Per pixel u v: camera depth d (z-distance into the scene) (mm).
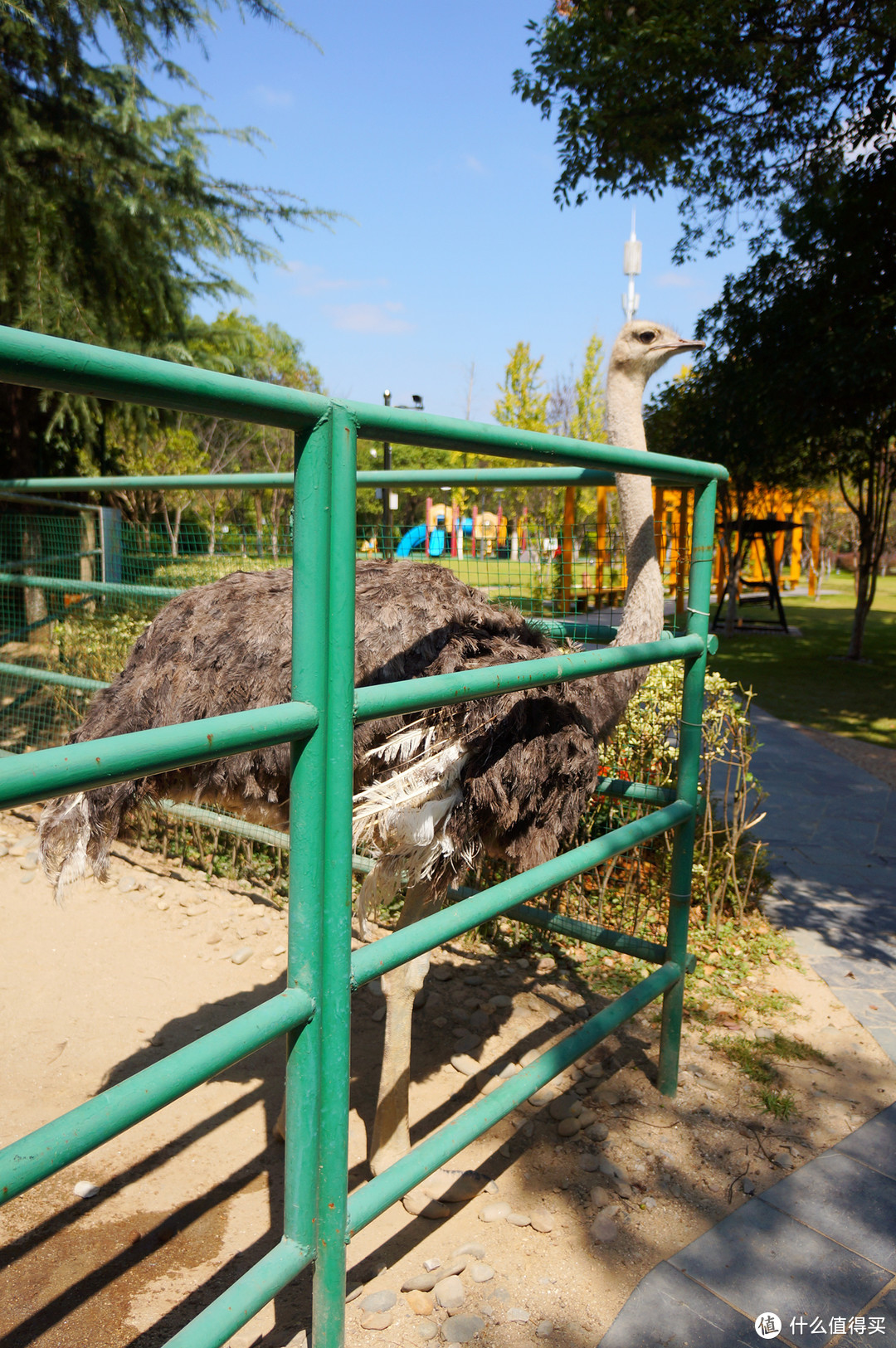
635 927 4277
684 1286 2297
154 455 17938
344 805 1578
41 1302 2227
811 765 7848
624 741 4242
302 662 1526
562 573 4035
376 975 1716
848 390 10867
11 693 6320
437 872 2348
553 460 2123
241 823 4262
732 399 13297
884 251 10227
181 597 2863
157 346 9906
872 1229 2514
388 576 2664
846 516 35125
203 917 4270
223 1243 2436
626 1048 3391
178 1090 1341
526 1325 2172
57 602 6480
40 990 3619
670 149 10102
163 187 9617
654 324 3475
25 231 8609
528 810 2400
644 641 3057
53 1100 2949
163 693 2580
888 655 15273
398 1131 2605
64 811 2543
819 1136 2922
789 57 9492
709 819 4512
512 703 2352
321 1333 1723
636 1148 2828
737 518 18031
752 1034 3520
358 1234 2459
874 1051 3439
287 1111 1646
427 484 3414
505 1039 3416
